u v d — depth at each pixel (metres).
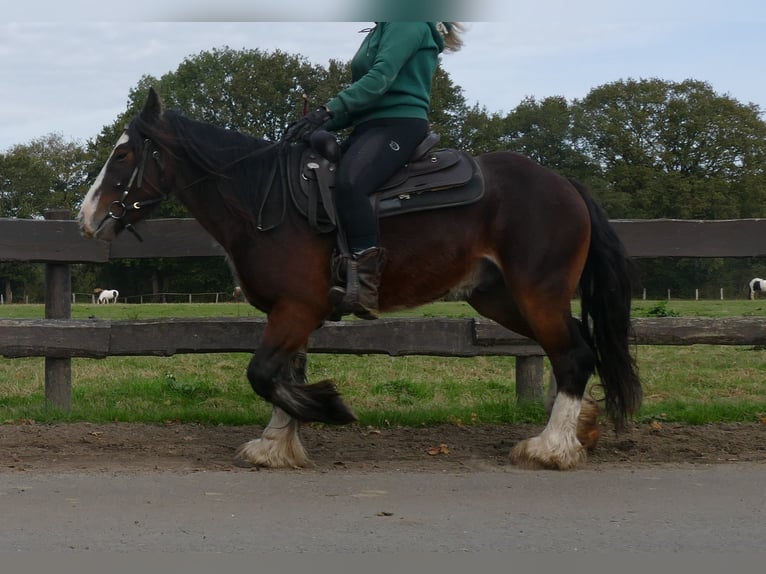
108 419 6.90
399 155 5.48
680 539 4.02
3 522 4.23
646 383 9.20
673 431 6.58
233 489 4.89
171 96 43.69
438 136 5.73
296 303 5.39
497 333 7.05
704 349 12.47
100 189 5.49
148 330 7.05
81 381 9.16
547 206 5.57
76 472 5.28
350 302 5.30
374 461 5.75
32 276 52.56
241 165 5.50
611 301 5.74
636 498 4.71
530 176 5.66
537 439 5.57
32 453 5.80
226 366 10.62
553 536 4.06
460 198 5.52
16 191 67.38
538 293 5.53
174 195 5.71
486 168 5.70
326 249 5.45
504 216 5.58
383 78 5.41
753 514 4.39
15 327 6.98
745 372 10.09
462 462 5.71
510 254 5.57
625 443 6.20
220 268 43.56
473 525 4.21
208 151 5.50
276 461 5.51
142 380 9.16
